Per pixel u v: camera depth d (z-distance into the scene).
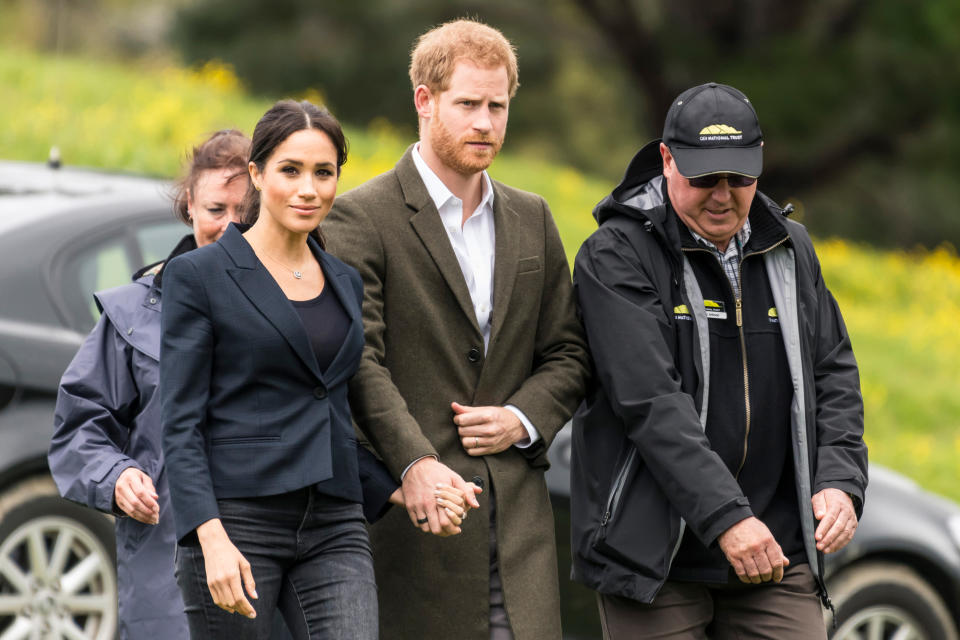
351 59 90.31
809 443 13.84
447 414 13.83
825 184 86.44
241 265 12.03
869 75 76.81
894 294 61.06
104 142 39.19
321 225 13.86
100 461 13.34
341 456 12.29
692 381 13.68
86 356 14.00
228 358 11.88
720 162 13.30
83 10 125.50
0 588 17.91
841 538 13.41
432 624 13.66
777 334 13.98
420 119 14.17
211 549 11.38
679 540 13.52
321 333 12.26
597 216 14.60
